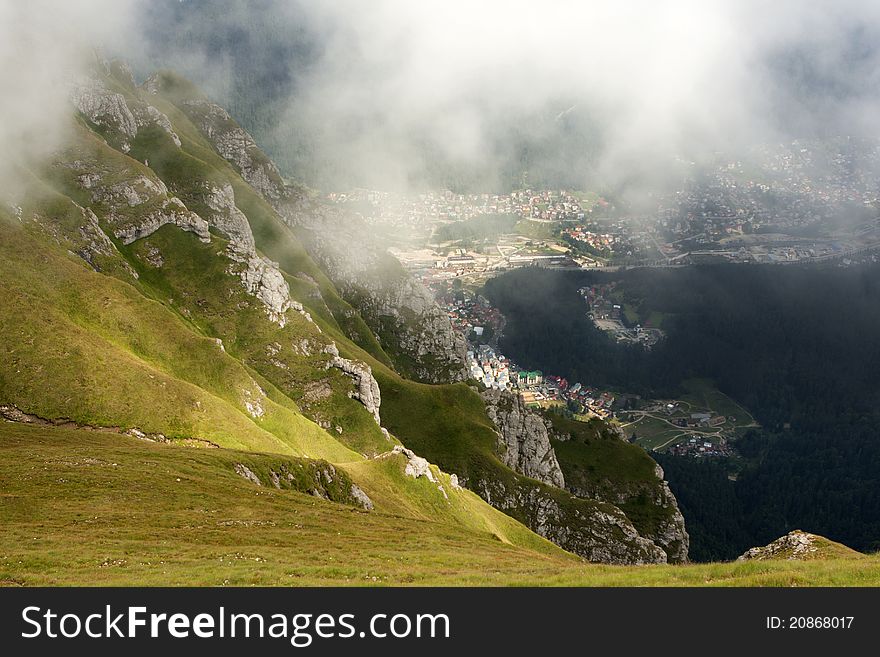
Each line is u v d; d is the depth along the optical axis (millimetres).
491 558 64562
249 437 131125
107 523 68188
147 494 79312
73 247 196625
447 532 82188
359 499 116062
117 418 120500
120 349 140625
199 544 63938
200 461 97062
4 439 99000
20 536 62031
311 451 162750
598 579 47938
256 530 71062
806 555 65188
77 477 81375
